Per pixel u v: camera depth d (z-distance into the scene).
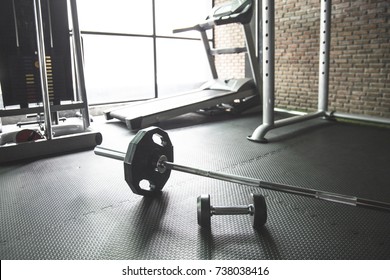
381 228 1.83
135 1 6.00
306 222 1.90
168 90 7.68
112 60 7.88
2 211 2.09
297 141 3.70
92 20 6.41
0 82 3.14
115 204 2.18
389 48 4.19
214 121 4.84
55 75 3.39
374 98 4.45
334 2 4.64
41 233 1.83
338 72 4.79
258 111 5.49
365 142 3.63
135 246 1.68
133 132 4.18
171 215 2.02
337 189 2.37
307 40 5.04
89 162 3.06
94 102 5.48
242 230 1.82
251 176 2.65
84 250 1.65
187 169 2.11
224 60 6.75
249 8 4.40
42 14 3.21
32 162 3.07
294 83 5.37
